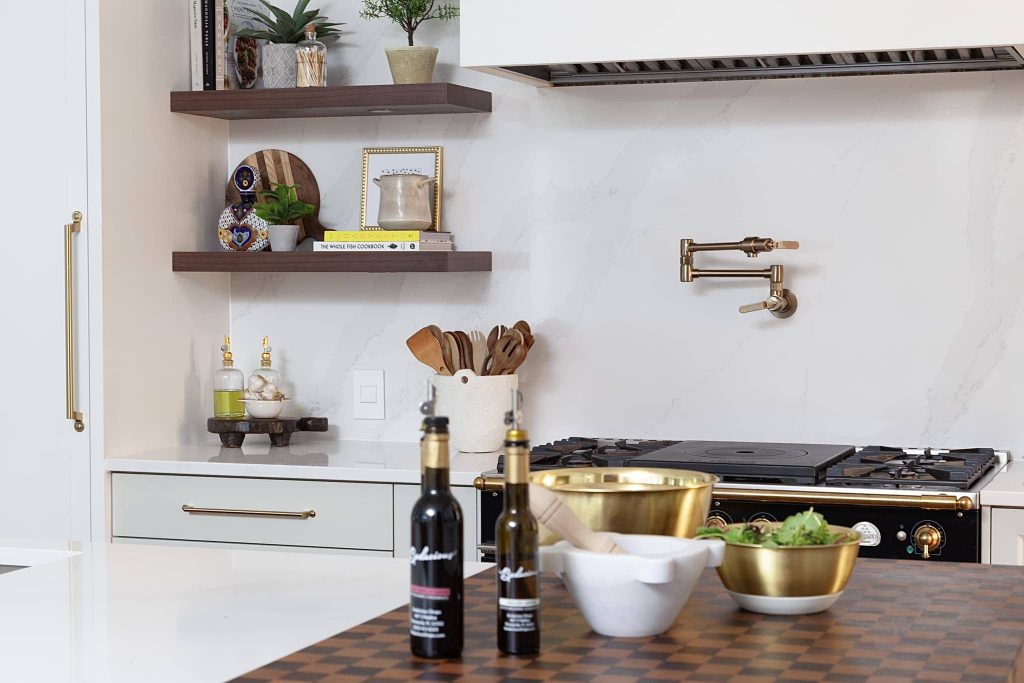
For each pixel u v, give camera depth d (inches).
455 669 49.0
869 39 104.7
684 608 59.5
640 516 59.4
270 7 137.1
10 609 61.5
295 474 122.0
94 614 60.4
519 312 136.3
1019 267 120.7
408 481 118.6
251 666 50.8
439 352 128.1
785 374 127.9
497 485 111.8
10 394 131.0
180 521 126.0
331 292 143.6
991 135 121.0
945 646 52.0
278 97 132.3
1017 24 101.1
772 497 103.5
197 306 141.7
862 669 48.5
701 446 124.5
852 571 63.3
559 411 135.2
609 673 48.2
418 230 131.6
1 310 130.9
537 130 134.9
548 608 59.9
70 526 129.5
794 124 126.6
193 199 140.8
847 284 125.6
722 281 129.4
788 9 106.7
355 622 58.4
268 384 137.3
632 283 132.4
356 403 143.1
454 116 138.0
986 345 122.0
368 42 140.9
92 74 126.4
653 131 131.0
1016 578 66.2
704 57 109.1
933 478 104.0
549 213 135.0
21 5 128.6
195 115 140.6
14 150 129.7
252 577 69.1
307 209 136.8
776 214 127.5
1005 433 121.7
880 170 124.3
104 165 127.1
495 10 114.6
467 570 70.7
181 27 138.5
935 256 123.0
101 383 127.6
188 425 140.4
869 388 125.4
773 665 49.1
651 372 132.1
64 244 128.1
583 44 112.1
